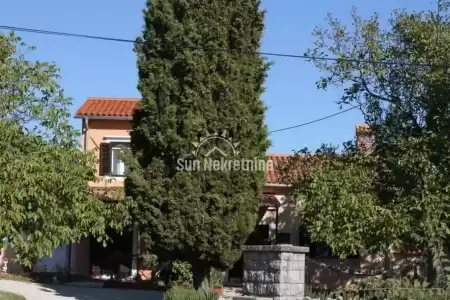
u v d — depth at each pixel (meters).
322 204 15.62
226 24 15.39
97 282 21.34
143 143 15.72
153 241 15.16
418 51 16.33
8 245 10.84
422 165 15.55
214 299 14.00
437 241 14.65
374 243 15.34
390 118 16.67
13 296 15.88
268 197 21.25
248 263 13.00
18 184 9.95
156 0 15.58
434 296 9.43
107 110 23.84
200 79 15.11
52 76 11.60
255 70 15.70
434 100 15.80
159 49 15.48
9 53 11.45
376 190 16.77
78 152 11.42
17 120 11.09
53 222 10.60
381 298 9.70
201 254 14.88
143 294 18.31
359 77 17.11
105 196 15.13
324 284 20.17
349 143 17.39
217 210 14.86
